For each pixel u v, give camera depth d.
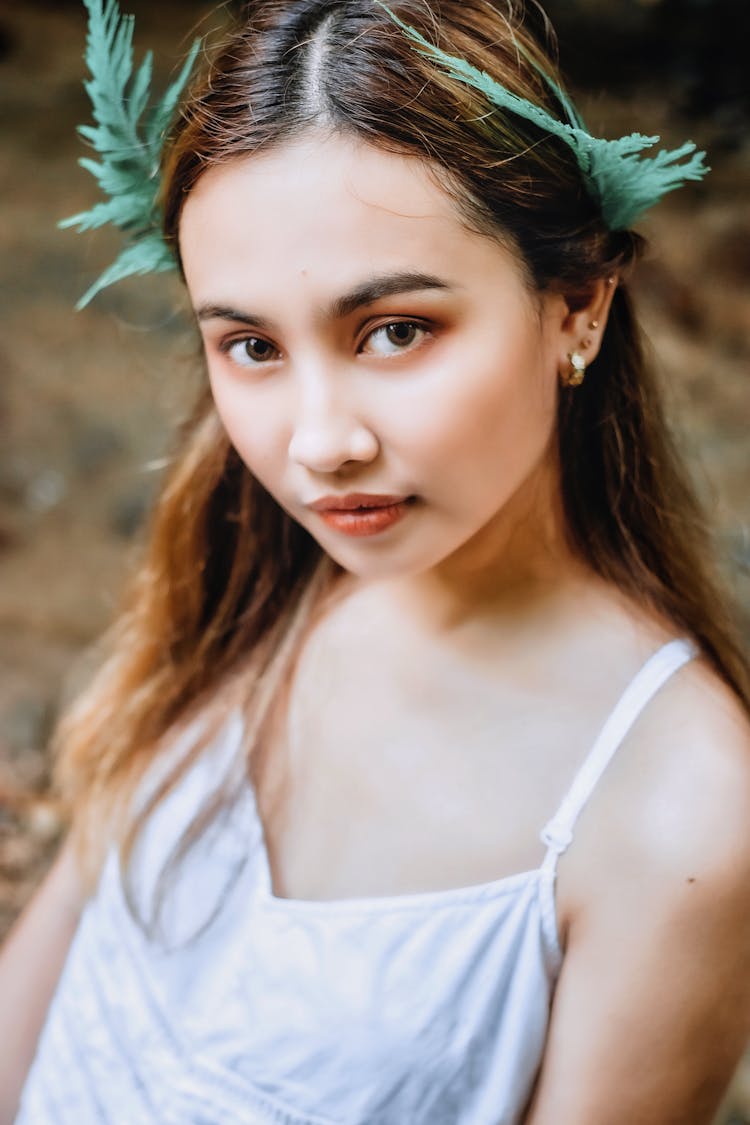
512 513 0.96
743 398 3.70
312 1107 0.99
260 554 1.18
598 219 0.90
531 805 0.94
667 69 5.08
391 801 1.01
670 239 4.20
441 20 0.87
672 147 4.57
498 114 0.82
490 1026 0.95
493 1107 0.96
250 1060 1.01
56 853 2.24
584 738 0.93
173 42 5.13
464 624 1.00
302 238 0.79
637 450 1.04
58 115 5.04
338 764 1.05
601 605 0.98
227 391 0.88
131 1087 1.08
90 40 0.96
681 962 0.88
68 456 3.57
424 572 1.01
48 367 3.87
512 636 0.98
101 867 1.20
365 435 0.83
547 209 0.84
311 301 0.80
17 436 3.61
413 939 0.96
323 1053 0.98
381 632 1.06
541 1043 0.95
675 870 0.87
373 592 1.08
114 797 1.18
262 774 1.11
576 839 0.91
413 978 0.96
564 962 0.93
